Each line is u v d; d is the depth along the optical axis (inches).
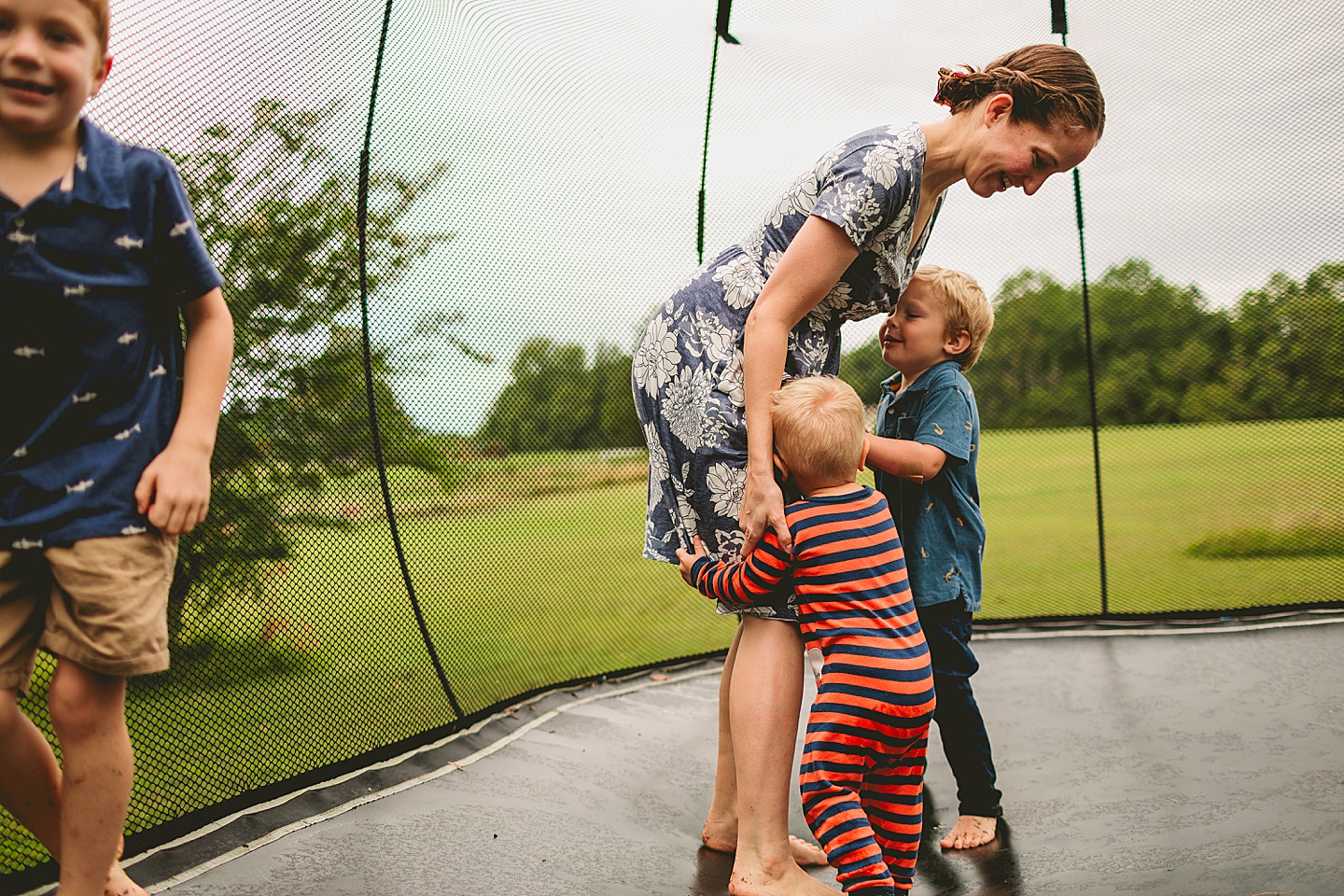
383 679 87.0
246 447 78.5
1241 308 145.4
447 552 96.5
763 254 62.9
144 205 44.2
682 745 91.2
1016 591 156.9
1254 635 119.5
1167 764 77.5
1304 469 152.4
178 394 47.4
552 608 110.8
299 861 62.6
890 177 57.4
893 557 58.6
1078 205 139.8
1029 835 66.4
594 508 116.9
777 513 57.0
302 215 81.2
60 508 42.4
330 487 84.6
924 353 77.5
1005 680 107.7
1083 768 78.8
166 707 72.2
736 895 57.9
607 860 64.5
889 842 58.3
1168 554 169.6
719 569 61.2
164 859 61.1
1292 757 76.5
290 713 79.2
